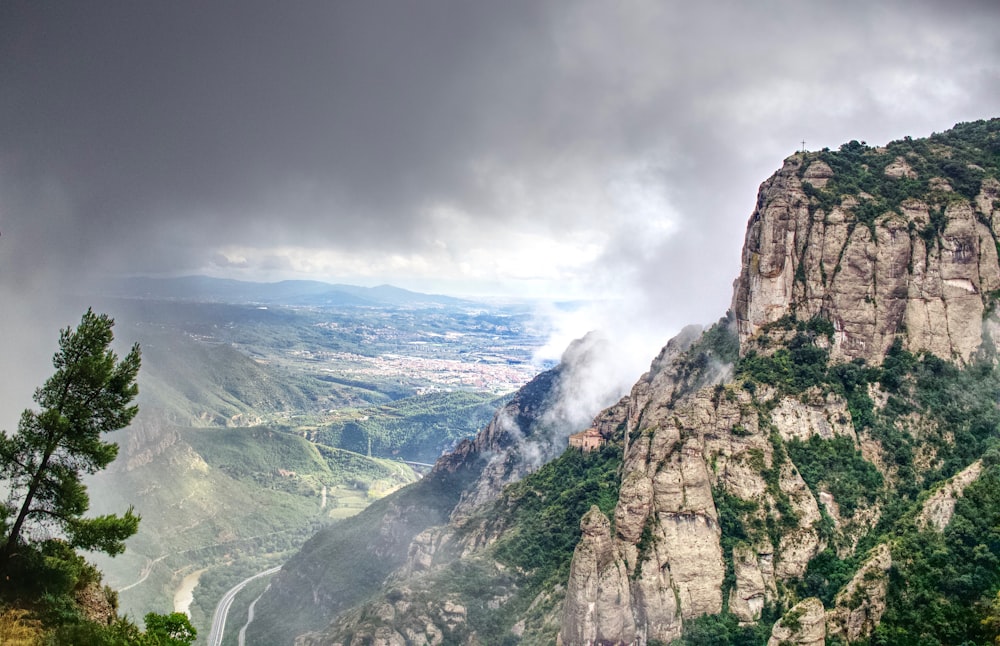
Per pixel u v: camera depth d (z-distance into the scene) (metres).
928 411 135.62
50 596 80.56
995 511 108.38
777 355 145.62
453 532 198.12
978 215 146.88
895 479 130.75
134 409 86.94
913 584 106.12
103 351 86.88
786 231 151.12
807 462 133.00
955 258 142.38
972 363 139.25
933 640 100.19
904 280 143.88
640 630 115.69
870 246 145.12
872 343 143.12
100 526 84.94
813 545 122.75
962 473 116.56
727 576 121.50
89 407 84.06
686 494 124.50
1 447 80.31
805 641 100.44
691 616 118.00
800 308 149.12
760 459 131.00
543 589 148.88
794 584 120.44
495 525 188.50
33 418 81.75
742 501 127.75
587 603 112.81
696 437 130.38
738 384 140.62
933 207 147.62
